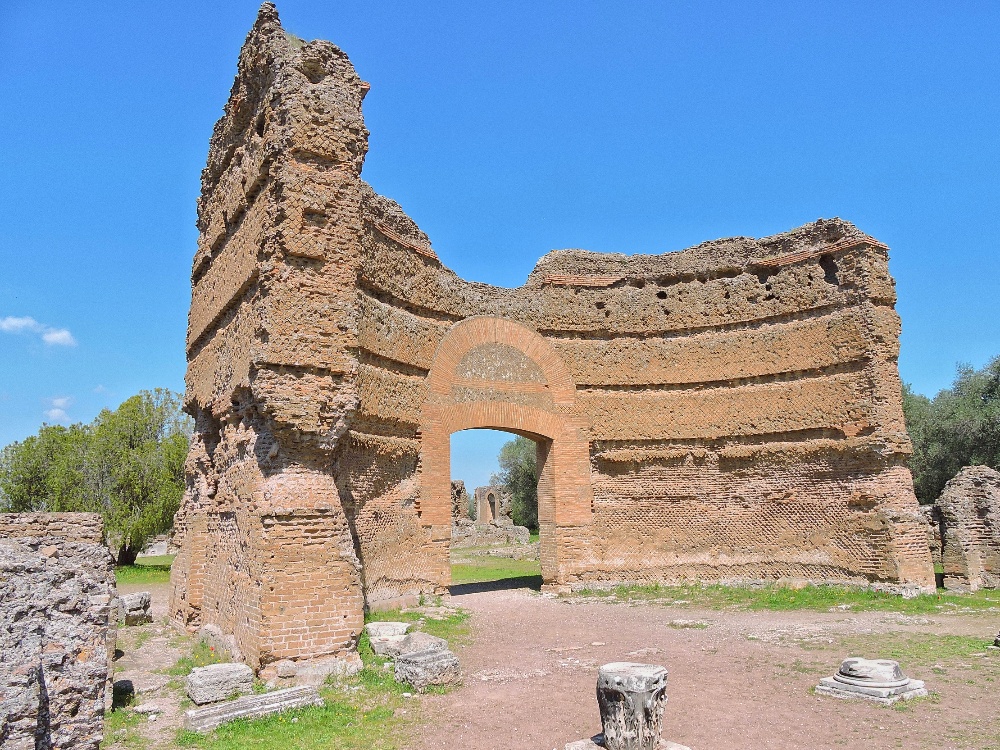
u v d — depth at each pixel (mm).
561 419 25453
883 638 15875
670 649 15586
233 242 18297
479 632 17812
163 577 34812
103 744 10242
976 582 22500
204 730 10562
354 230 16062
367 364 20047
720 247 26203
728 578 24047
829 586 22188
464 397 23609
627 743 9125
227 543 15844
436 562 22062
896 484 21938
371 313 20078
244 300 16938
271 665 12891
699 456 25156
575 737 10258
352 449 18859
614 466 25703
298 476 14227
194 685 11875
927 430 38281
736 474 24688
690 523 24953
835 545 22422
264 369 14375
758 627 17641
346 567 14023
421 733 10516
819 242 24250
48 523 18234
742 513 24328
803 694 12000
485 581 29781
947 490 23844
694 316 26094
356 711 11445
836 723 10539
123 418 41375
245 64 18047
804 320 24266
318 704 11641
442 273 23906
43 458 40375
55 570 8953
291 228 15023
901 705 11234
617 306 26641
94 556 13844
